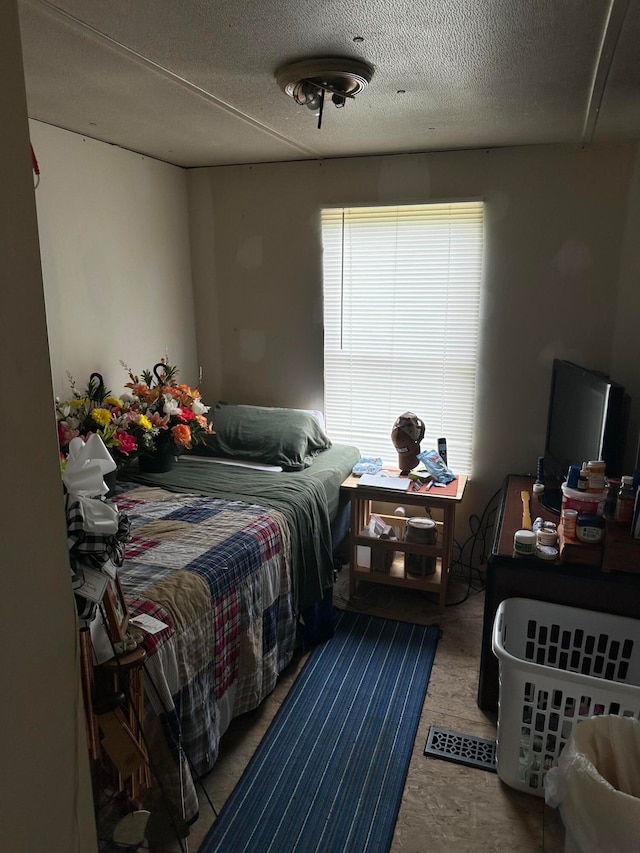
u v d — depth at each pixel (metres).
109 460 1.23
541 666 1.67
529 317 2.90
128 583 1.70
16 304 0.78
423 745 2.00
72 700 0.94
